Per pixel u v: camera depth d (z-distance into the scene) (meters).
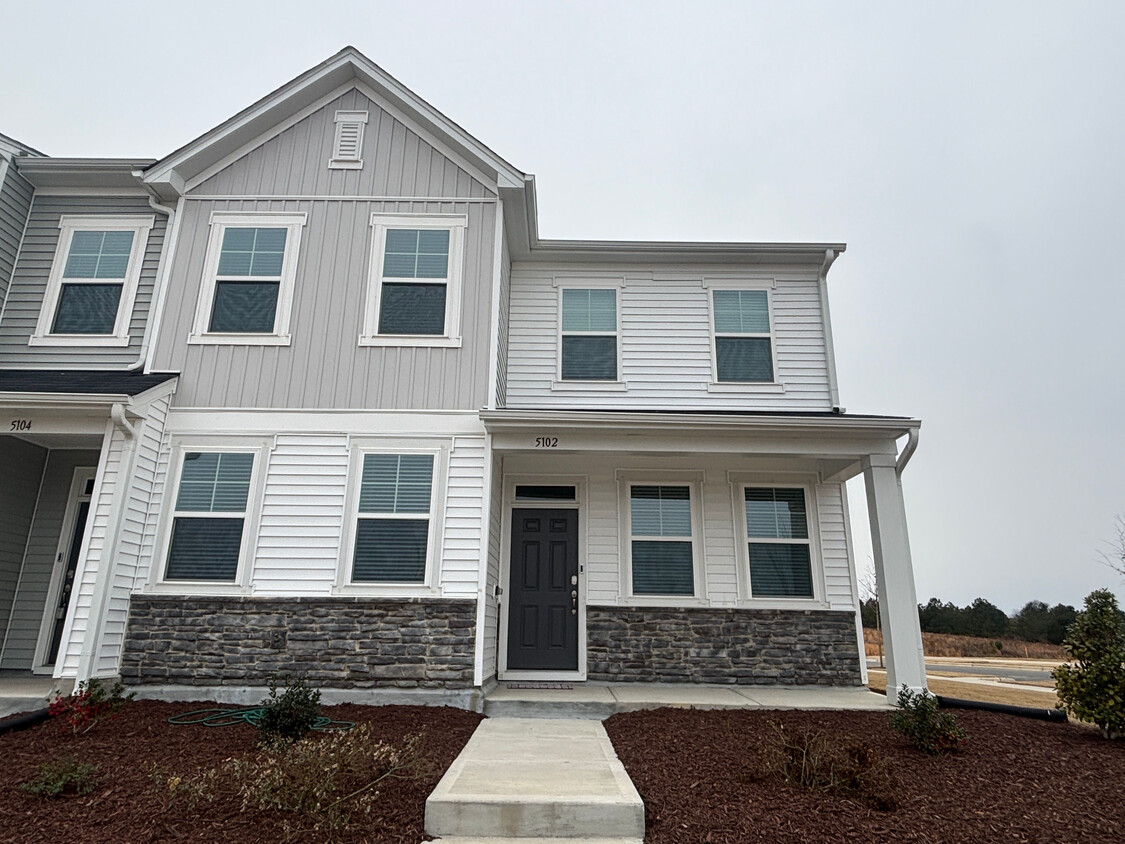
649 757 4.76
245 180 8.72
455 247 8.45
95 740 5.05
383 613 7.13
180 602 7.09
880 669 12.16
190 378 7.91
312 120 8.99
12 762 4.42
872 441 7.73
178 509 7.45
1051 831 3.47
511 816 3.53
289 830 3.23
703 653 8.41
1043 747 5.21
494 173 8.67
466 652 7.02
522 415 7.46
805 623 8.53
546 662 8.46
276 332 8.09
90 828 3.32
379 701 6.79
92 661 6.40
